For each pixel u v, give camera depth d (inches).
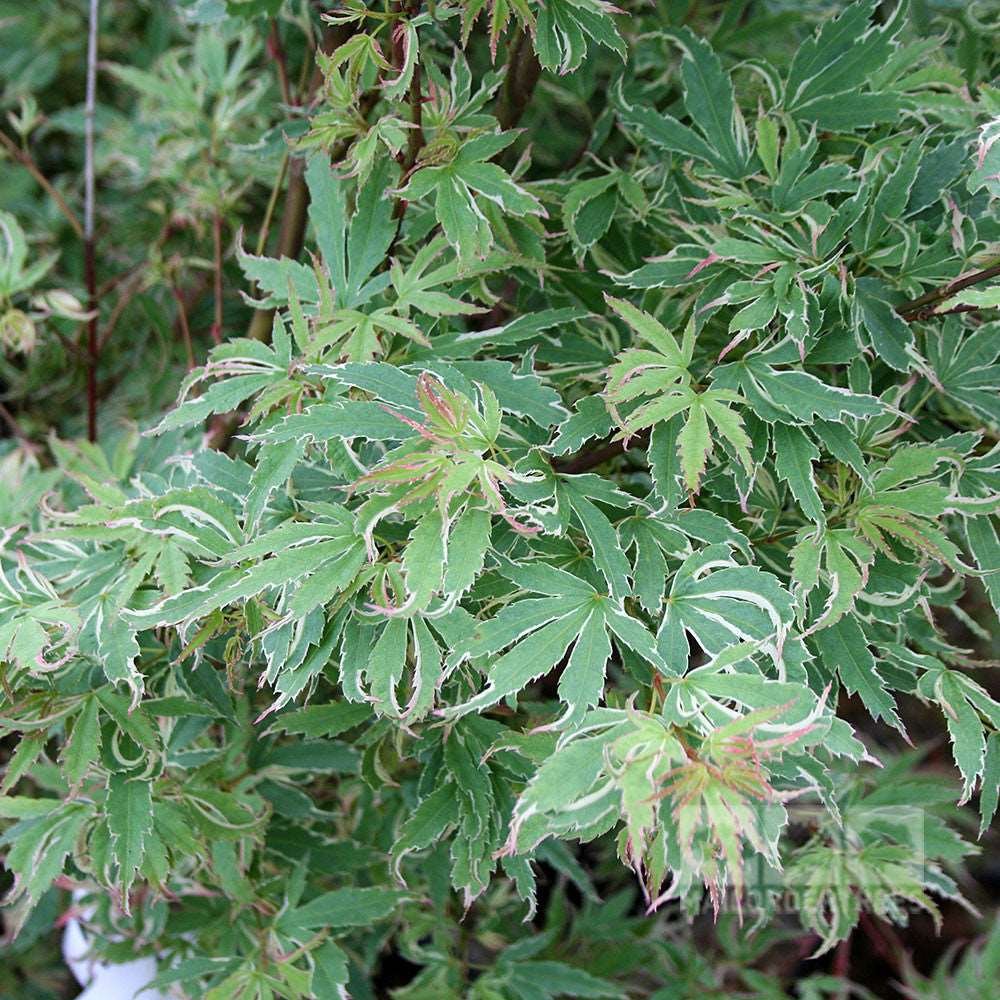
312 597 11.1
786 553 13.3
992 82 14.7
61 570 13.2
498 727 13.1
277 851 15.5
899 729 12.2
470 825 12.8
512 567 11.5
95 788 13.4
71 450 16.8
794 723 10.4
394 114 13.6
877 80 15.1
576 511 11.8
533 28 12.3
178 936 16.4
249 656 13.2
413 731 13.3
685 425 11.6
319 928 14.6
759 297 12.2
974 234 12.8
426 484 10.9
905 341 12.7
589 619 11.2
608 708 10.9
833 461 13.1
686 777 9.9
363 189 13.4
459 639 11.2
